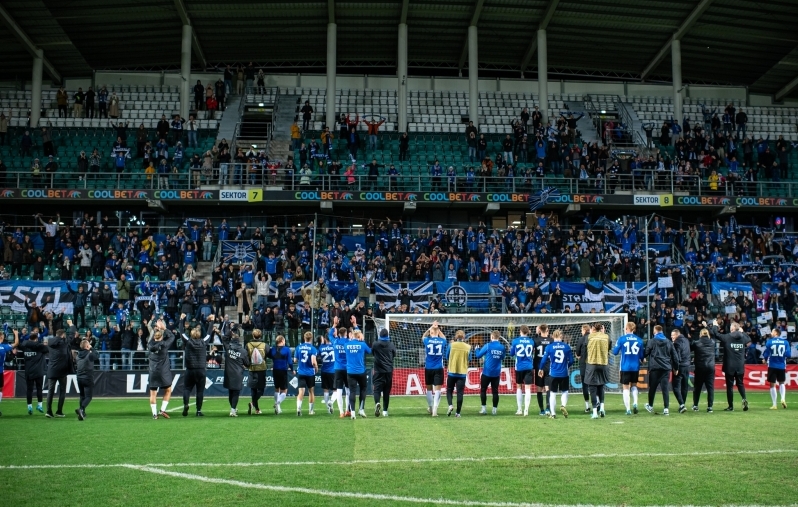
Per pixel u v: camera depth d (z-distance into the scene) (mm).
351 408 15930
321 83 43031
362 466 9633
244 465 9766
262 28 40094
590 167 36188
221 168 34375
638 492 8188
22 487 8477
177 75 43281
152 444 11750
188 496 8000
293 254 31516
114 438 12523
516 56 43688
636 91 45031
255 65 43969
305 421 15375
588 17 39469
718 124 40281
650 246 33719
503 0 37938
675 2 37875
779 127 43344
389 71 44750
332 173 35250
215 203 34906
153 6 37406
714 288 31500
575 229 36594
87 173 34281
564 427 13742
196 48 41281
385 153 38469
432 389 16859
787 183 37625
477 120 39750
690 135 40062
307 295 28156
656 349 16688
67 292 29688
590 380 15734
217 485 8539
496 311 30312
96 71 42812
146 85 43000
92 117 39094
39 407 18125
